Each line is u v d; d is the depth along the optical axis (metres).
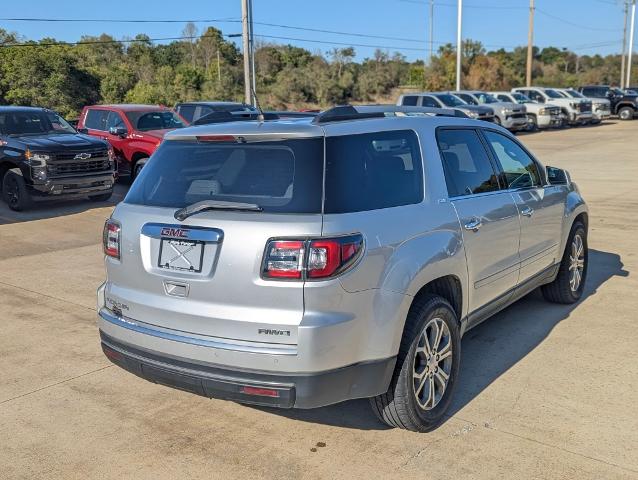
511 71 70.19
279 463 3.64
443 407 4.03
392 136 3.97
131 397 4.52
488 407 4.22
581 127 34.72
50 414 4.27
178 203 3.68
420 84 67.94
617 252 8.29
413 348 3.71
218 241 3.38
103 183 12.70
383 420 3.93
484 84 64.06
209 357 3.40
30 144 11.89
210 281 3.41
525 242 5.14
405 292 3.59
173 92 51.75
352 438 3.90
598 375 4.66
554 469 3.50
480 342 5.33
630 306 6.18
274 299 3.28
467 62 65.56
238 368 3.34
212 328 3.42
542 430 3.91
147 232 3.66
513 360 4.96
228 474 3.55
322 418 4.16
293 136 3.53
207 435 3.98
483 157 4.83
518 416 4.09
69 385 4.71
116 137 14.73
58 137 12.57
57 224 11.03
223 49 73.06
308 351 3.24
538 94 35.25
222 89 54.84
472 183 4.58
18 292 7.01
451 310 4.04
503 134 5.27
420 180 4.06
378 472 3.52
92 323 6.02
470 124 4.82
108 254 3.95
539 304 6.30
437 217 4.01
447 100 27.14
